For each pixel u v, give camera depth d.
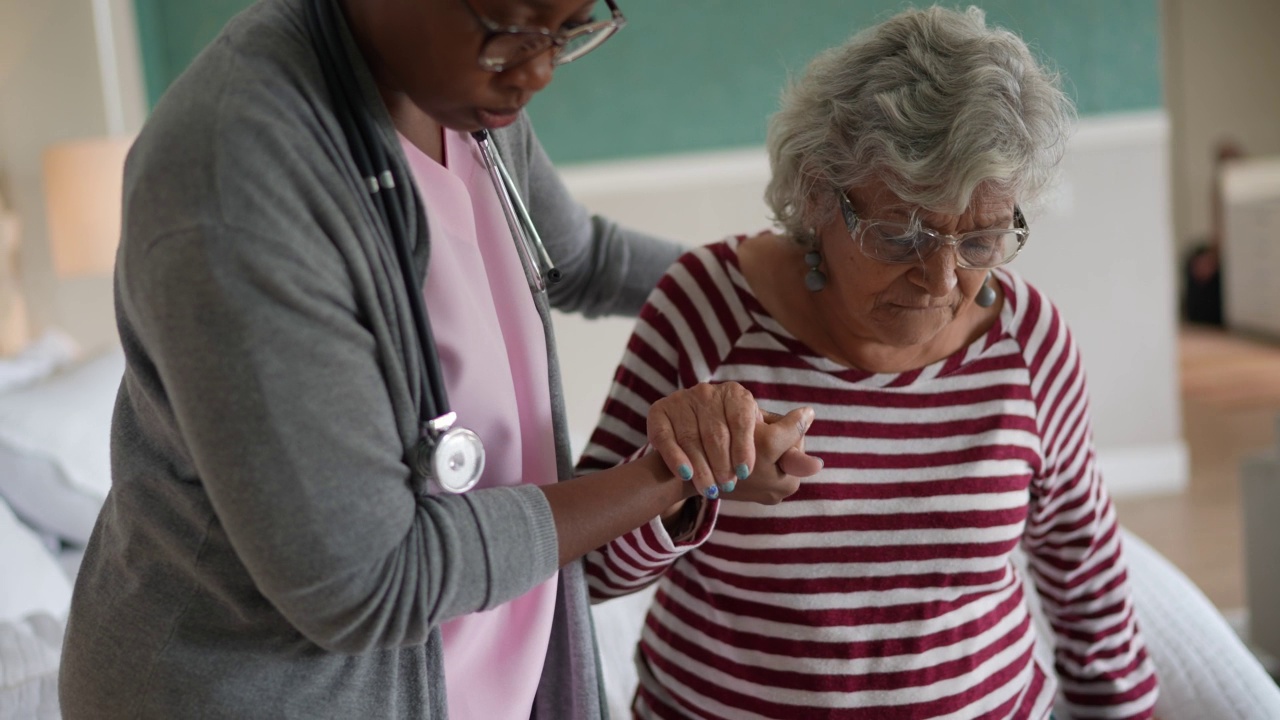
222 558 0.84
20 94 3.62
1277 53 8.97
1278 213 7.52
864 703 1.17
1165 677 1.56
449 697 0.99
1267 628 2.89
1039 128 1.04
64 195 3.32
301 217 0.76
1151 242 4.28
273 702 0.85
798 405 1.19
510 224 1.03
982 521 1.19
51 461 2.30
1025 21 4.21
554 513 0.90
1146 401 4.37
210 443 0.74
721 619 1.20
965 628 1.20
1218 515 4.07
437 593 0.81
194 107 0.75
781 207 1.19
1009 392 1.22
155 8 4.15
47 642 1.69
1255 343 7.59
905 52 1.06
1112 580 1.32
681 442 0.97
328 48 0.83
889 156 1.01
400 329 0.84
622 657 1.76
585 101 4.30
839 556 1.18
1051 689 1.30
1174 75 9.05
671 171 4.31
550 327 1.06
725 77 4.30
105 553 0.91
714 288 1.23
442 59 0.76
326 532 0.75
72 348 3.31
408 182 0.86
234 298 0.72
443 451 0.83
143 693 0.85
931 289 1.06
